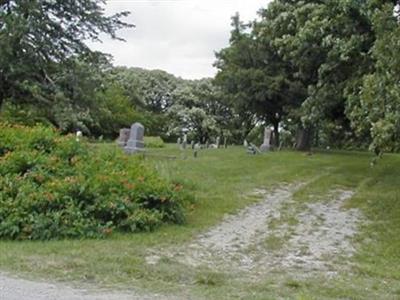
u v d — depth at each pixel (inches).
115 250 300.5
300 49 742.5
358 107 577.3
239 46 1282.0
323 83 749.3
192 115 2100.1
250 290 238.1
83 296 212.4
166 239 341.1
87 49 991.0
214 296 223.9
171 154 947.3
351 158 1010.7
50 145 432.5
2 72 894.4
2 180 358.3
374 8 533.0
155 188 391.2
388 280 274.1
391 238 381.4
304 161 906.1
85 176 380.5
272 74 1225.4
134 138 921.5
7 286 219.6
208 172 691.4
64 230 327.0
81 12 960.3
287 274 276.4
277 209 484.4
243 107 1312.7
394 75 420.2
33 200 336.8
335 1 658.2
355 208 505.0
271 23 1051.3
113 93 1843.0
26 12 900.0
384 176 727.7
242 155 975.6
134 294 220.4
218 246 335.3
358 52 627.2
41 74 944.3
